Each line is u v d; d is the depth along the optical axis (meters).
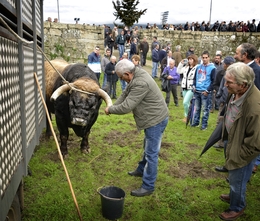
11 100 1.95
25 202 3.28
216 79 7.00
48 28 14.29
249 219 3.13
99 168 4.27
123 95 3.50
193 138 5.81
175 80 8.64
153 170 3.47
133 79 3.20
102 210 3.07
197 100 6.45
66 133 4.52
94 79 4.35
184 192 3.67
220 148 5.31
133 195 3.52
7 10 1.99
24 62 2.45
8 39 1.87
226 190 3.75
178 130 6.38
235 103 2.83
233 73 2.56
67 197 3.43
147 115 3.28
